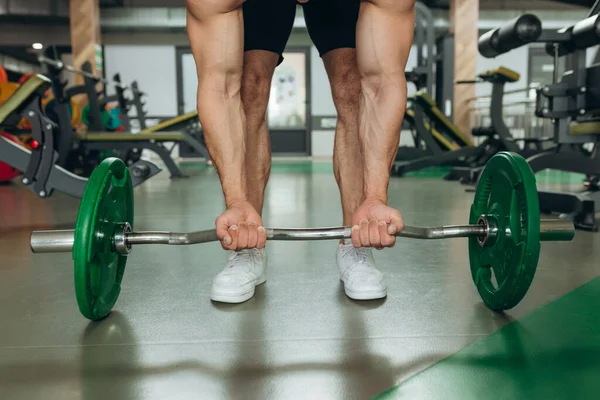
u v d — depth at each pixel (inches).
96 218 32.3
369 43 33.9
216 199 112.1
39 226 80.2
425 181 158.4
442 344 32.3
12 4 322.3
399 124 34.7
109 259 36.4
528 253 32.6
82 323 36.5
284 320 36.8
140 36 345.4
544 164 87.3
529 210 32.6
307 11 44.3
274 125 356.5
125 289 44.9
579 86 84.8
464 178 147.7
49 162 79.0
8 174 156.5
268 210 92.4
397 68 34.4
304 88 354.0
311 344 32.4
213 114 34.8
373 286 41.2
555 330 34.5
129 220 40.4
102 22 320.5
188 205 102.0
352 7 42.6
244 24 43.1
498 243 36.7
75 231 31.7
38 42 359.6
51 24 353.1
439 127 185.2
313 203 102.4
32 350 31.9
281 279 47.8
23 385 27.4
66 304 40.9
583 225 71.4
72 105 183.6
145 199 112.8
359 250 43.9
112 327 35.7
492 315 37.5
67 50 369.7
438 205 100.3
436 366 29.2
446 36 303.3
